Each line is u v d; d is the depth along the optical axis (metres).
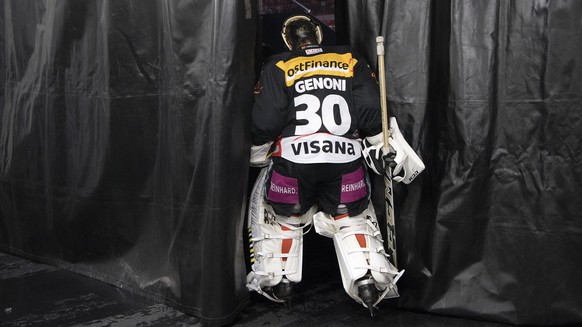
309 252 3.82
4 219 3.91
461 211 2.71
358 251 2.64
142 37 2.99
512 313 2.68
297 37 2.95
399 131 2.70
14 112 3.74
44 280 3.40
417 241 2.81
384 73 2.61
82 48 3.28
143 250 3.21
